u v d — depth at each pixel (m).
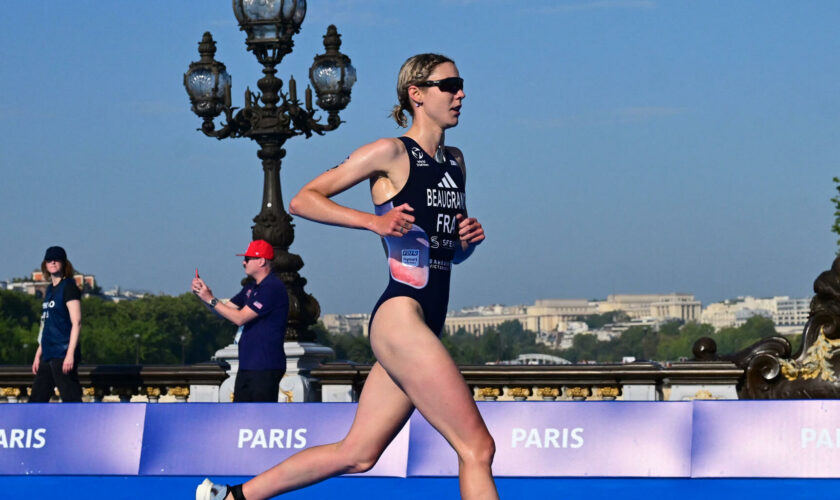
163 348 169.50
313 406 7.96
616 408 7.81
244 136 10.66
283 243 10.42
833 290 8.94
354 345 190.88
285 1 10.52
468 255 4.67
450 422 4.18
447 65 4.49
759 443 7.73
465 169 4.73
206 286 8.41
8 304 141.62
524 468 7.79
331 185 4.35
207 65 10.65
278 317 8.52
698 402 7.79
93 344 154.38
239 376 8.51
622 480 7.66
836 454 7.67
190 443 8.05
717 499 6.97
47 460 8.13
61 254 8.96
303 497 7.10
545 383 9.58
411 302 4.32
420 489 7.32
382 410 4.47
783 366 9.08
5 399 10.18
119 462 8.06
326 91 10.65
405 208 4.22
